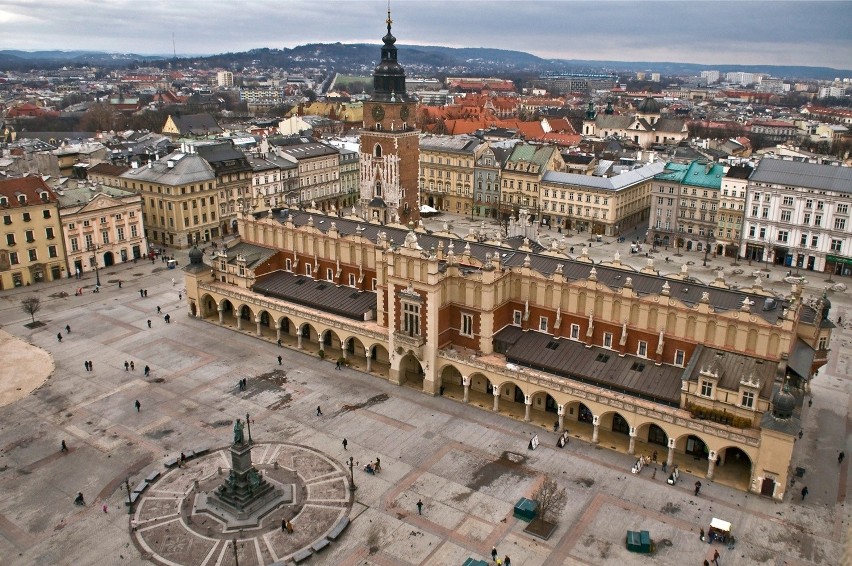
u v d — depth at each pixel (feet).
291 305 380.37
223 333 398.83
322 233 390.63
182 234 573.33
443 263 322.75
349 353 374.02
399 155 525.34
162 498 250.37
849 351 383.65
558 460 275.39
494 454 279.08
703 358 275.39
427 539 229.25
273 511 242.78
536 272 317.22
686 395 267.80
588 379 290.35
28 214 470.39
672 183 604.49
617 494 253.24
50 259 486.79
